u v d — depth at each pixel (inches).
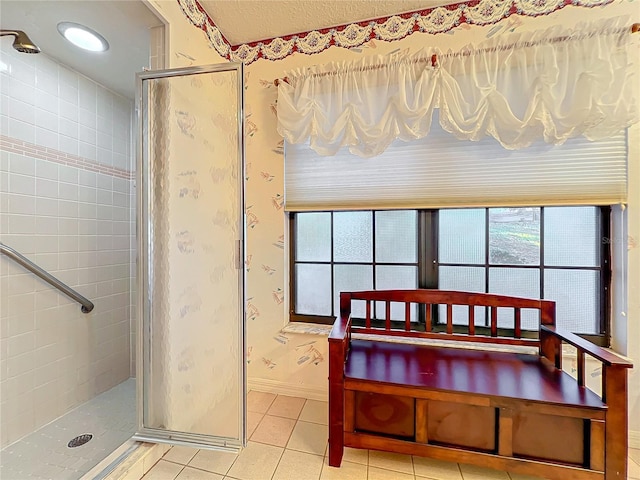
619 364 43.1
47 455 55.6
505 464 46.7
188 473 51.4
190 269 56.1
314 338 74.3
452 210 70.5
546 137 57.3
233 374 53.9
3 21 55.8
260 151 77.3
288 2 64.2
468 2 64.1
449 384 49.3
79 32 59.1
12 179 60.2
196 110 55.1
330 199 72.9
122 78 76.5
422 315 73.2
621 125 54.2
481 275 69.0
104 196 80.4
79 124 73.9
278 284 77.2
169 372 56.8
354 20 69.9
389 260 74.4
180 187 56.4
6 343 58.8
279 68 75.6
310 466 53.0
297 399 74.6
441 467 52.9
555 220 65.2
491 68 59.3
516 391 47.1
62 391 68.8
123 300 85.6
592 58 54.9
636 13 57.2
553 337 56.9
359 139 66.2
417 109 61.6
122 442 59.0
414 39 67.1
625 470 43.1
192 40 63.0
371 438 51.8
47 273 65.9
